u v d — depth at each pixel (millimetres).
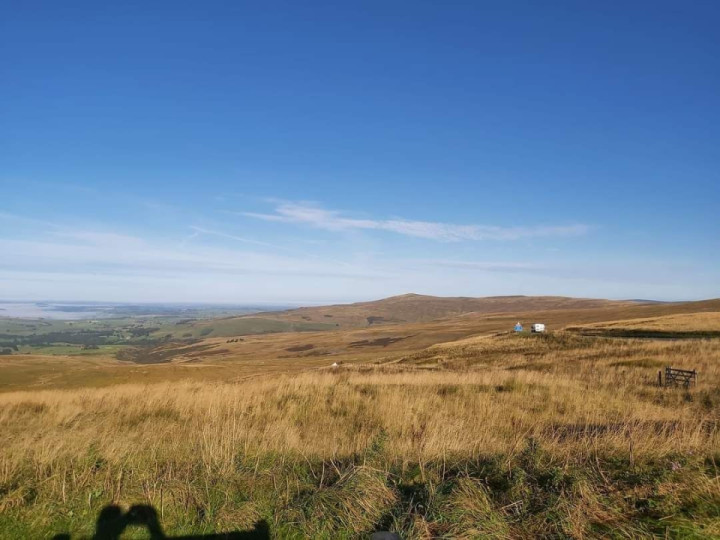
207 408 10547
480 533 3996
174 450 6348
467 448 6316
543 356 34562
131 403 11938
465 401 11953
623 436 6062
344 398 12242
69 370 58750
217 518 4551
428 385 15477
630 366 23031
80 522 4582
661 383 17141
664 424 7496
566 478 4852
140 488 5102
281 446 6652
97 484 5250
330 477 5406
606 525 4066
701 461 5281
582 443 5969
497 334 61250
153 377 51406
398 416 9328
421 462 5617
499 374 18766
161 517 4645
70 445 6520
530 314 149375
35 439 7211
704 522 3965
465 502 4371
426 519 4203
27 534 4410
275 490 5000
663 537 3811
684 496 4449
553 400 12531
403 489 4961
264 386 15000
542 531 4051
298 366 61875
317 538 4230
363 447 6797
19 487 5137
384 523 4312
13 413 11469
